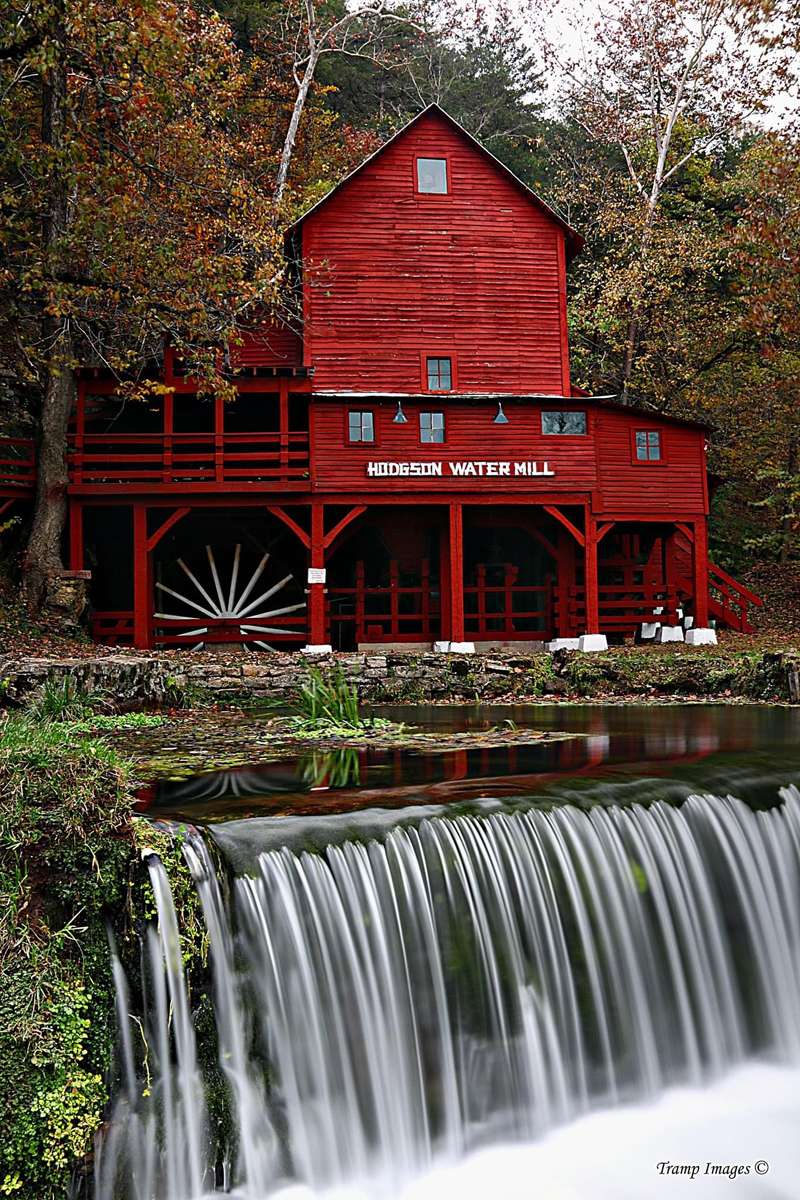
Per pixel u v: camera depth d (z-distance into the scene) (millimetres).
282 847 6246
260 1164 5562
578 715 15352
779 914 7797
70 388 21469
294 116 29875
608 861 7188
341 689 15375
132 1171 5059
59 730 6660
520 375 24891
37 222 21031
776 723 13672
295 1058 5824
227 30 24891
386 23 38969
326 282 24391
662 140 34031
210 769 9125
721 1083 7066
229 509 25219
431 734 12398
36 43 17719
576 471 23516
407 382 24469
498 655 20234
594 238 35312
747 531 34031
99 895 5316
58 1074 4781
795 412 30578
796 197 23141
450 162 25062
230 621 23828
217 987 5641
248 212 23875
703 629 24250
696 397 32375
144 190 21781
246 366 22406
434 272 24812
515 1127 6402
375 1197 5812
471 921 6578
